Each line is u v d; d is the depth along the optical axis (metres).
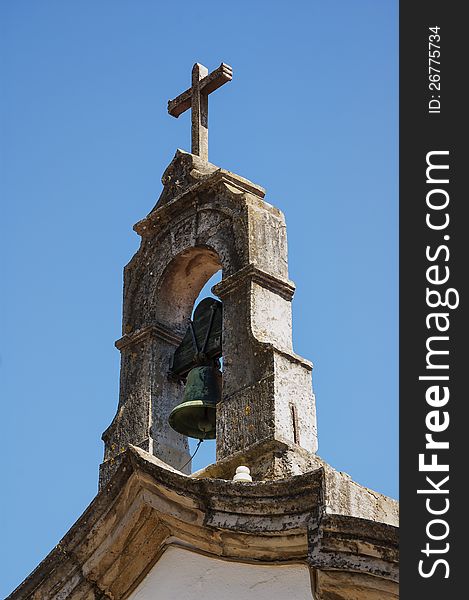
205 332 22.47
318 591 18.73
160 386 22.53
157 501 19.94
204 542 19.75
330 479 18.83
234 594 19.58
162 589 20.20
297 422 20.81
